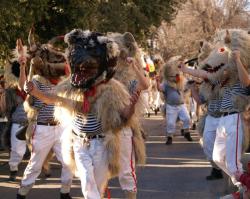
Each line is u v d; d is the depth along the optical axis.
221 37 10.23
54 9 20.30
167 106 18.91
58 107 8.16
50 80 9.89
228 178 10.79
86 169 7.69
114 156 7.78
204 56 10.94
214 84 10.26
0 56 17.31
